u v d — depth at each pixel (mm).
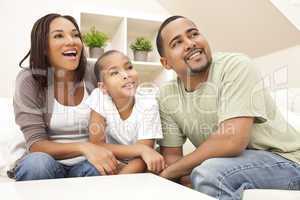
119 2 2121
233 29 2062
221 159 978
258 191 574
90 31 1948
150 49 1982
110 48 2125
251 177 956
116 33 2092
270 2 1728
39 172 998
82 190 669
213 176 932
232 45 2172
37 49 1182
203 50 1152
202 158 1020
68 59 1190
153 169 1082
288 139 1127
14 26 1910
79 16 1906
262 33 1942
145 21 2051
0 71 1861
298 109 1625
